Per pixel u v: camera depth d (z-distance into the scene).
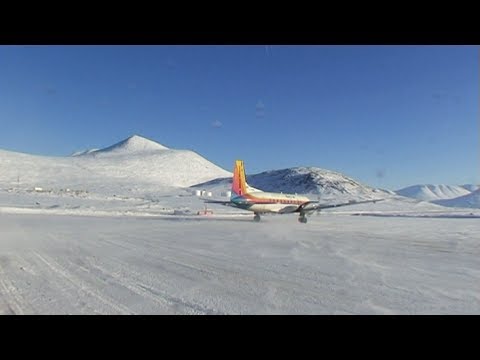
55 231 24.98
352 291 8.59
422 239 22.56
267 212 43.34
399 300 7.81
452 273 11.06
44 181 166.25
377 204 130.25
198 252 15.48
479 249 17.45
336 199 153.12
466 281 9.83
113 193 137.50
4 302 7.50
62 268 11.45
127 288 8.76
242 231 27.33
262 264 12.47
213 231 26.73
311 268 11.71
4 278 9.84
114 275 10.34
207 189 179.50
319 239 21.92
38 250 15.67
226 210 78.31
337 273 10.87
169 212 60.66
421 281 9.80
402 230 30.62
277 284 9.29
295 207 44.53
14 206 63.72
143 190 156.00
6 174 170.75
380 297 8.05
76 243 18.34
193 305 7.36
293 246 18.12
